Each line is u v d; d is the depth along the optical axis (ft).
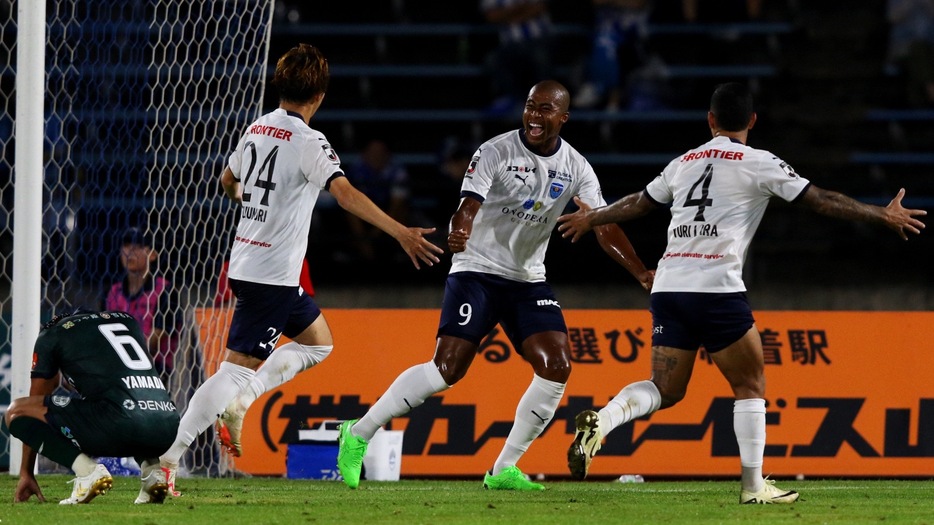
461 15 180.96
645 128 165.48
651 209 62.08
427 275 149.79
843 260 150.20
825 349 86.84
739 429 59.00
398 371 87.40
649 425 85.56
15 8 153.58
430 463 85.66
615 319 87.76
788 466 85.51
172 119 118.73
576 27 178.60
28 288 78.84
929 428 86.12
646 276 67.36
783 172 57.36
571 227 64.08
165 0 93.81
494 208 66.64
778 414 86.07
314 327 67.46
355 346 87.56
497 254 67.21
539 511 54.49
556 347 66.69
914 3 178.81
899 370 86.63
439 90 173.68
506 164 65.77
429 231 56.85
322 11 181.06
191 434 61.11
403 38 177.99
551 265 148.15
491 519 50.70
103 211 116.37
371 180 154.10
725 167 58.44
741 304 58.03
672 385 60.64
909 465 85.76
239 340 60.95
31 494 57.67
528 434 68.59
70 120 122.72
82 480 54.29
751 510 55.52
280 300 60.64
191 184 94.43
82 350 54.03
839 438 85.87
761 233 153.99
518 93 168.04
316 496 63.62
